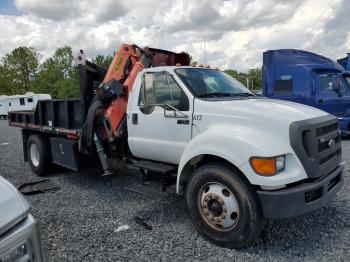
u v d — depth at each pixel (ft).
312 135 11.30
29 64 238.48
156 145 15.33
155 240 12.66
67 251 12.01
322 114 13.16
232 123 12.49
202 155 12.63
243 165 11.10
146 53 18.10
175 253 11.62
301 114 12.15
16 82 235.81
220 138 11.84
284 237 12.61
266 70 41.19
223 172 11.69
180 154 14.42
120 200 17.46
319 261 10.83
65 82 195.52
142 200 17.34
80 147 18.58
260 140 11.21
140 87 16.35
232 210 11.71
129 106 16.78
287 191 10.71
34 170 24.09
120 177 22.21
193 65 18.33
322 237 12.49
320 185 11.22
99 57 103.30
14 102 122.72
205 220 12.44
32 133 25.39
